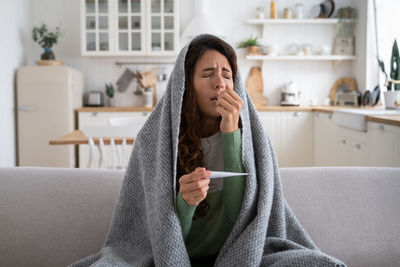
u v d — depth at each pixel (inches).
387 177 46.6
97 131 86.4
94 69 183.6
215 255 37.9
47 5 179.5
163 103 36.2
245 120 35.6
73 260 41.8
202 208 36.4
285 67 184.1
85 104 184.1
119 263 33.5
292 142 165.8
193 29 170.6
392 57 121.6
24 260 41.8
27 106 157.6
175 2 169.2
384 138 96.7
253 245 32.0
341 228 42.7
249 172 34.2
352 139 120.5
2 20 147.0
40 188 44.9
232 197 34.6
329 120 143.5
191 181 30.9
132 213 38.5
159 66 184.7
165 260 31.8
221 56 36.0
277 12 181.5
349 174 46.8
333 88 182.5
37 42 178.7
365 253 41.6
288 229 38.4
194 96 36.1
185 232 34.0
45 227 42.8
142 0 168.1
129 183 38.5
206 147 37.7
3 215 42.8
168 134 34.8
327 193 44.8
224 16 182.2
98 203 44.4
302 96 184.5
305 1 181.0
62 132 158.4
